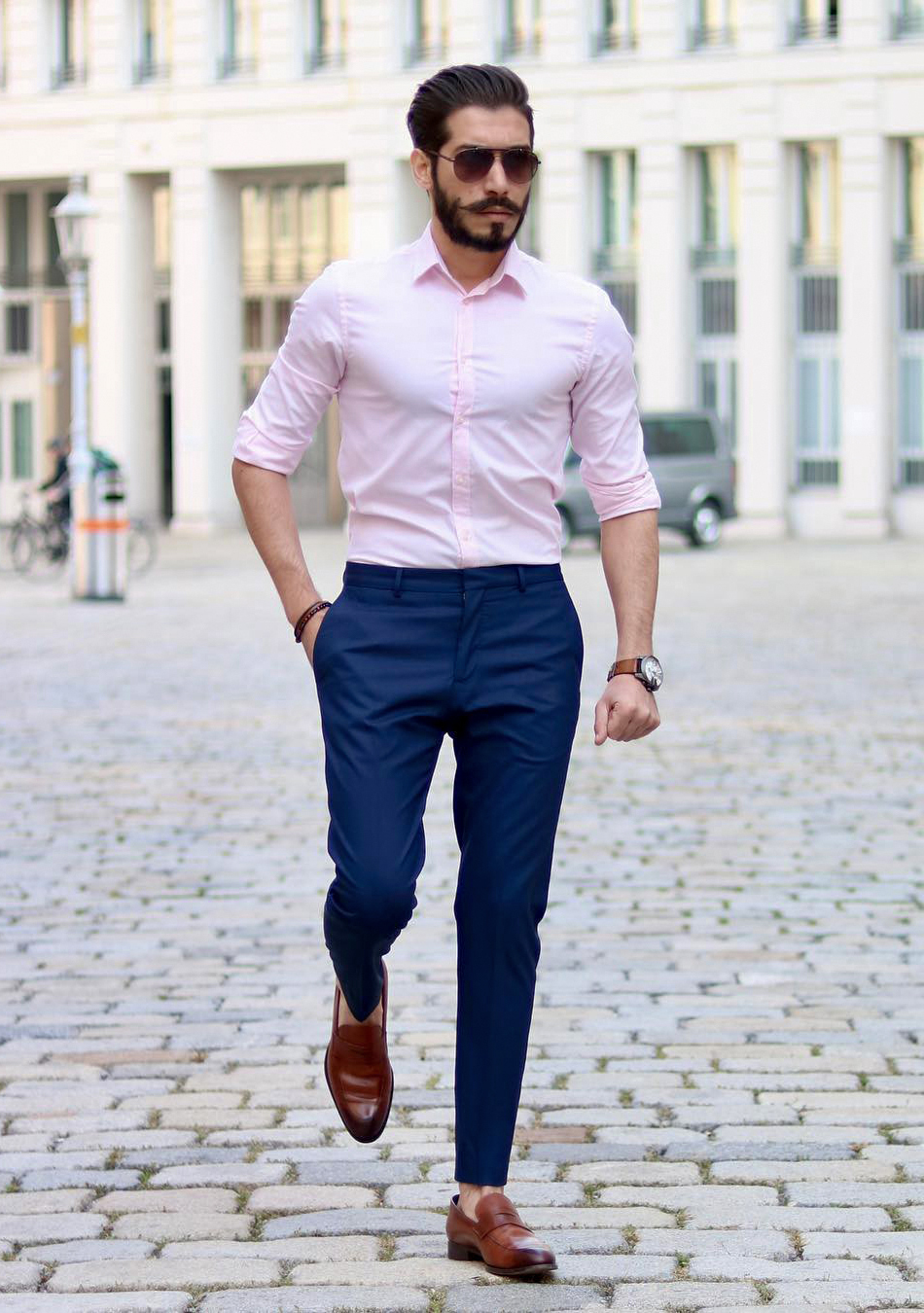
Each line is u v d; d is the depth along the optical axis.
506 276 4.54
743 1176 5.32
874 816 11.27
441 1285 4.55
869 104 46.16
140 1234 4.91
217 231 52.66
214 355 52.59
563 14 48.34
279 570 4.70
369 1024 4.84
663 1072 6.34
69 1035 6.86
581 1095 6.09
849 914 8.75
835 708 15.97
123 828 11.08
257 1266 4.68
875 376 46.88
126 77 52.97
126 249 53.41
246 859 10.18
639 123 47.84
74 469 27.52
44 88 53.88
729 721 15.29
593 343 4.59
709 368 48.25
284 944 8.27
